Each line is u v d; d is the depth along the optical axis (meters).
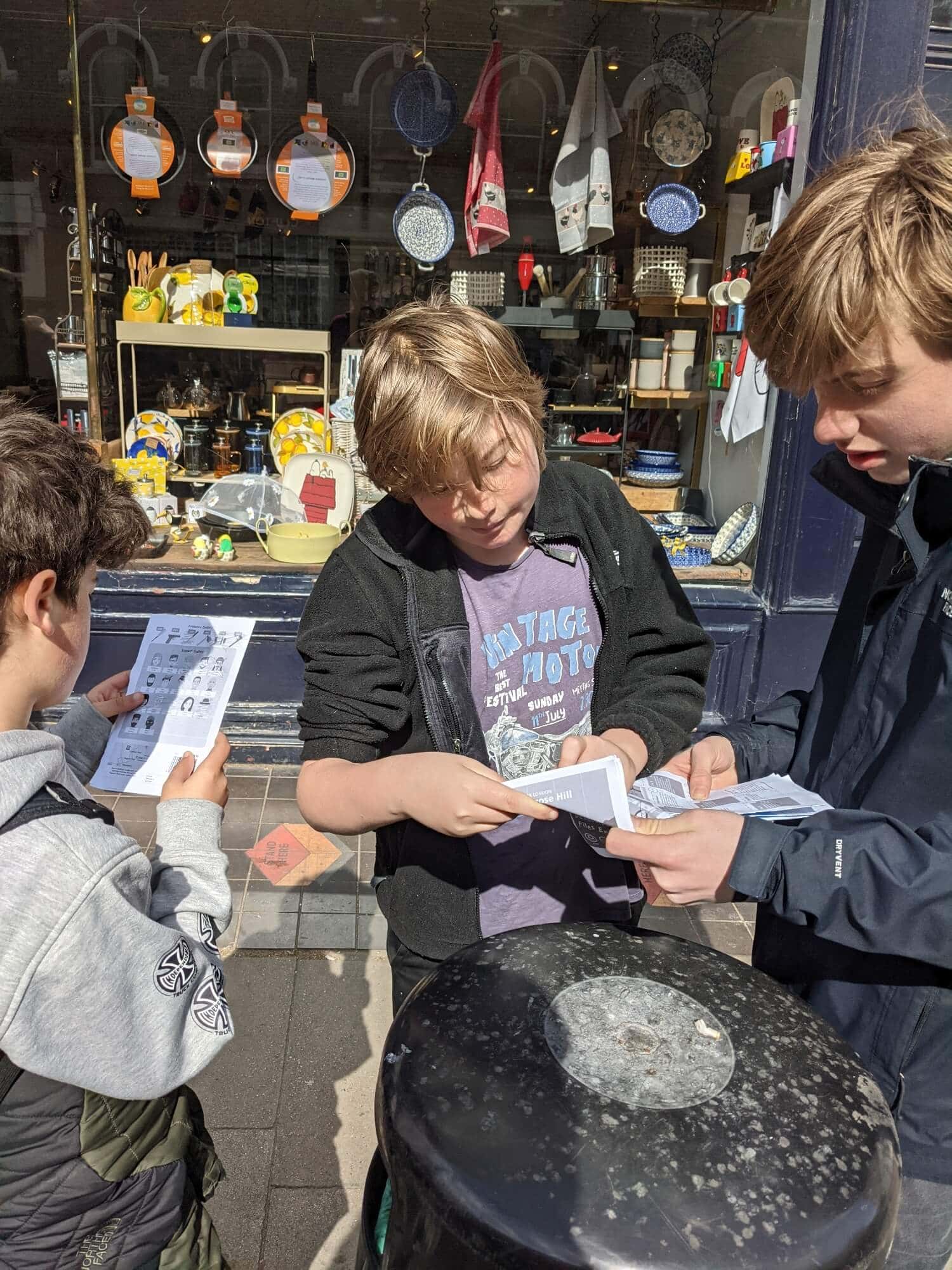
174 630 1.49
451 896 1.33
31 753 0.91
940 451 0.93
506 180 4.07
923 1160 1.05
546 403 4.19
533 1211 0.72
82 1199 0.97
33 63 3.76
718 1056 0.88
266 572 3.73
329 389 4.19
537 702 1.41
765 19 3.61
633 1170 0.75
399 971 1.42
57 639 0.97
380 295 4.16
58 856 0.87
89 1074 0.89
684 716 1.39
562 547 1.38
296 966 2.67
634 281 4.14
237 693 3.83
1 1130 0.93
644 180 4.05
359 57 3.92
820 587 3.63
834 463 1.20
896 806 1.05
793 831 1.01
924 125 0.94
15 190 3.89
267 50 3.88
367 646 1.29
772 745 1.40
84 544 0.97
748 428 3.73
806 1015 0.95
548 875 1.38
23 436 0.98
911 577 1.12
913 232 0.80
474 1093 0.82
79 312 3.96
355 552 1.32
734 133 3.91
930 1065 1.04
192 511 4.02
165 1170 1.05
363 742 1.28
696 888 1.02
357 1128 2.11
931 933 0.93
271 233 4.11
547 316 4.07
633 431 4.34
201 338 4.00
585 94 3.85
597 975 0.99
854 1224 0.72
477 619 1.36
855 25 3.04
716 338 4.06
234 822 3.41
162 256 4.12
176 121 3.93
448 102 3.89
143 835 3.24
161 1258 1.09
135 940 0.92
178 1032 0.97
